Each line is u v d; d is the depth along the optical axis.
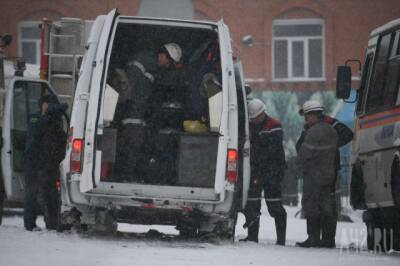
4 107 35.66
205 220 27.41
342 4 93.06
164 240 27.70
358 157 32.84
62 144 31.44
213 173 26.72
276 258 23.53
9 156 35.38
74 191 26.61
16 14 95.06
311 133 29.67
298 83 92.19
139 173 27.38
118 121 28.59
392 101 29.56
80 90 26.89
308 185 29.77
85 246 24.34
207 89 27.89
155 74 30.03
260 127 30.92
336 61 93.00
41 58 39.75
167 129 27.97
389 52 30.95
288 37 93.50
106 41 26.86
